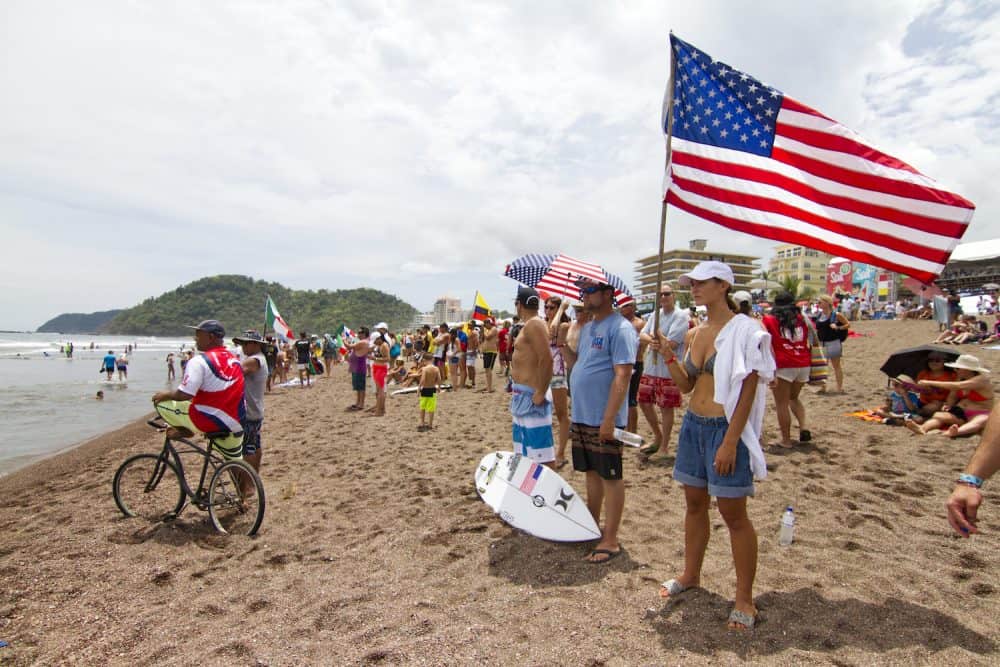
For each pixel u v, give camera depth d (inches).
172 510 206.5
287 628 122.1
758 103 152.3
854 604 120.1
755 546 112.9
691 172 156.8
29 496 264.1
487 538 172.4
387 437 350.3
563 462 256.8
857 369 486.0
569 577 141.8
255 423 226.8
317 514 203.9
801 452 246.5
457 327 657.0
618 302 266.1
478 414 417.4
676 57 163.3
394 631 118.3
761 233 150.3
